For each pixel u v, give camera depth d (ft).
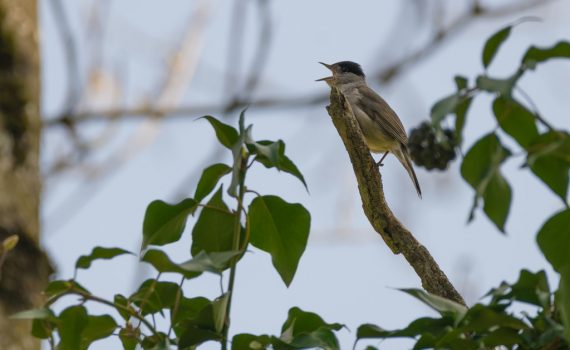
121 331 19.39
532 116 16.67
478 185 16.38
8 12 27.27
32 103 26.76
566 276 16.05
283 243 20.10
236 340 18.21
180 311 19.71
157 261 16.92
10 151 25.48
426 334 17.25
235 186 17.84
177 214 19.40
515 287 17.60
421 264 26.27
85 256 18.48
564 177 16.84
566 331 15.76
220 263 17.22
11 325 22.18
